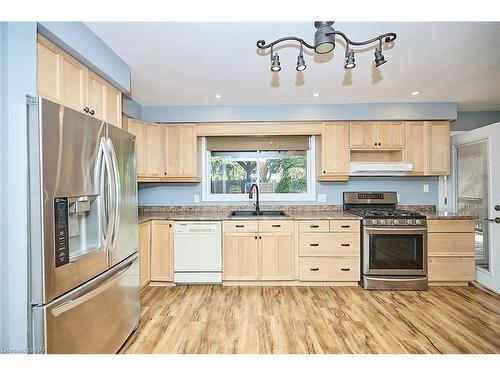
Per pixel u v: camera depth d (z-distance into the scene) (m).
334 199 3.76
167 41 1.90
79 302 1.39
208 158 3.85
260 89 2.89
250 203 3.79
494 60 2.25
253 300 2.74
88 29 1.70
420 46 2.01
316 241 3.09
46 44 1.42
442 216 3.07
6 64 1.13
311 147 3.79
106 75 1.94
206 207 3.75
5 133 1.11
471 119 3.76
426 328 2.19
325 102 3.33
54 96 1.48
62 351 1.28
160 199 3.80
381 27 1.77
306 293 2.91
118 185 1.79
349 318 2.36
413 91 2.98
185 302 2.70
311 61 2.24
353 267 3.08
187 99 3.19
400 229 3.00
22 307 1.15
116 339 1.80
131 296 2.05
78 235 1.52
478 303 2.65
